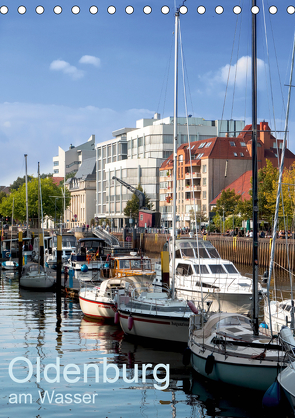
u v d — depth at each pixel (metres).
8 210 133.00
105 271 40.88
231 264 31.91
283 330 16.16
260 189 65.06
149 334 23.75
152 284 32.62
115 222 163.88
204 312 22.52
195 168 116.69
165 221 131.12
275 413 14.78
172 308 23.77
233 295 28.08
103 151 180.88
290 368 14.90
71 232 110.12
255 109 18.39
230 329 18.61
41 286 45.22
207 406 16.02
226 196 90.06
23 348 23.28
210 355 17.19
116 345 23.84
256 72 18.52
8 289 46.78
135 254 45.44
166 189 131.75
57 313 33.31
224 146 112.12
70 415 15.43
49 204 135.00
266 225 73.19
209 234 81.88
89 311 30.98
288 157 110.88
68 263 48.72
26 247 79.75
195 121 154.38
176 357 21.58
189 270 31.30
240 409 15.75
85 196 193.75
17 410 15.86
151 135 150.62
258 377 16.11
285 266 55.50
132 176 150.88
